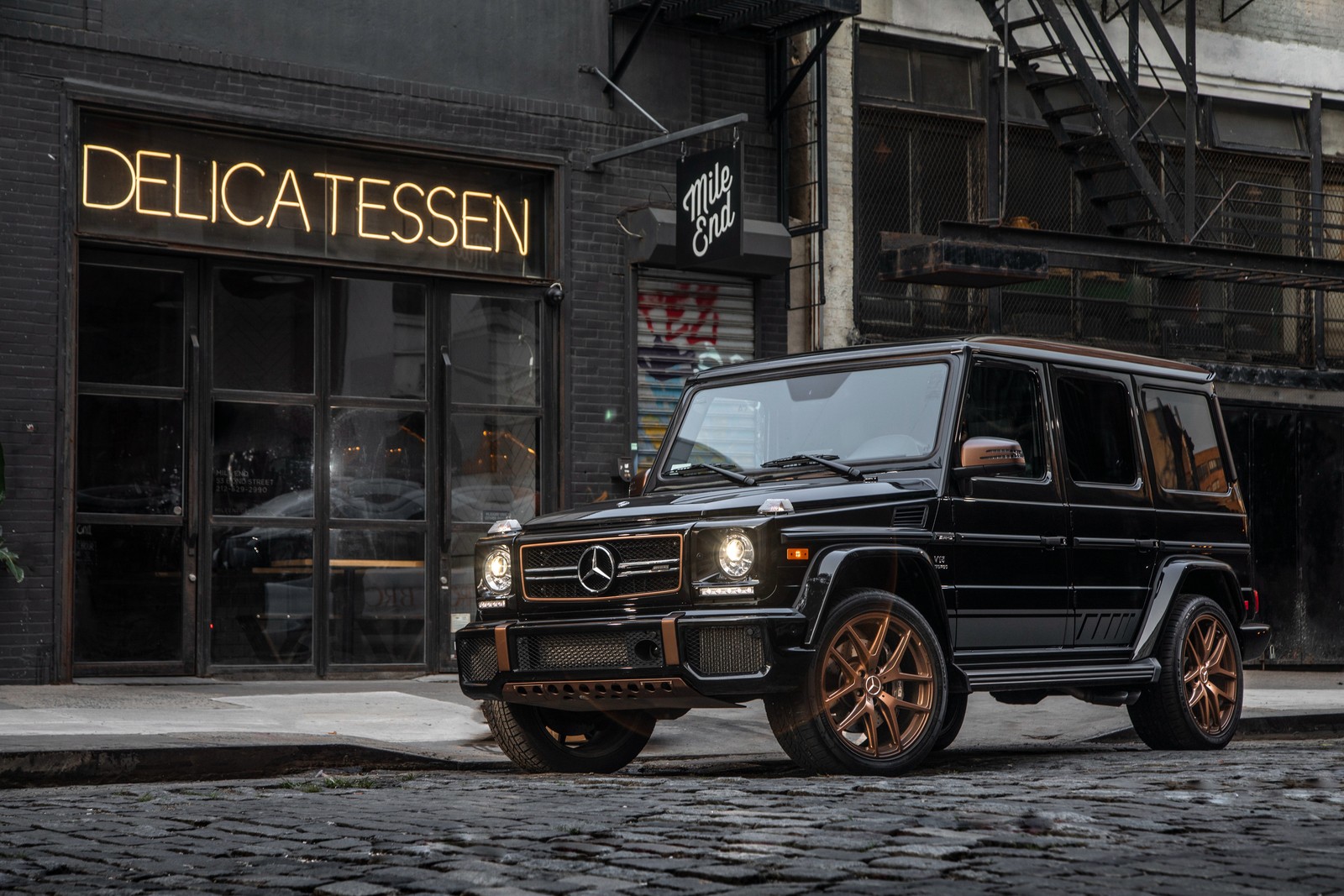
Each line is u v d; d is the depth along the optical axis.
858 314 15.10
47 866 4.59
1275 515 17.05
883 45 15.59
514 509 13.54
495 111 13.32
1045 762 7.61
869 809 5.14
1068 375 7.93
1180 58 16.08
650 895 3.77
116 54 11.87
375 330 13.06
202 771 7.80
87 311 11.97
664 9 13.99
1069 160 16.12
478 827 4.97
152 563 12.09
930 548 6.98
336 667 12.75
